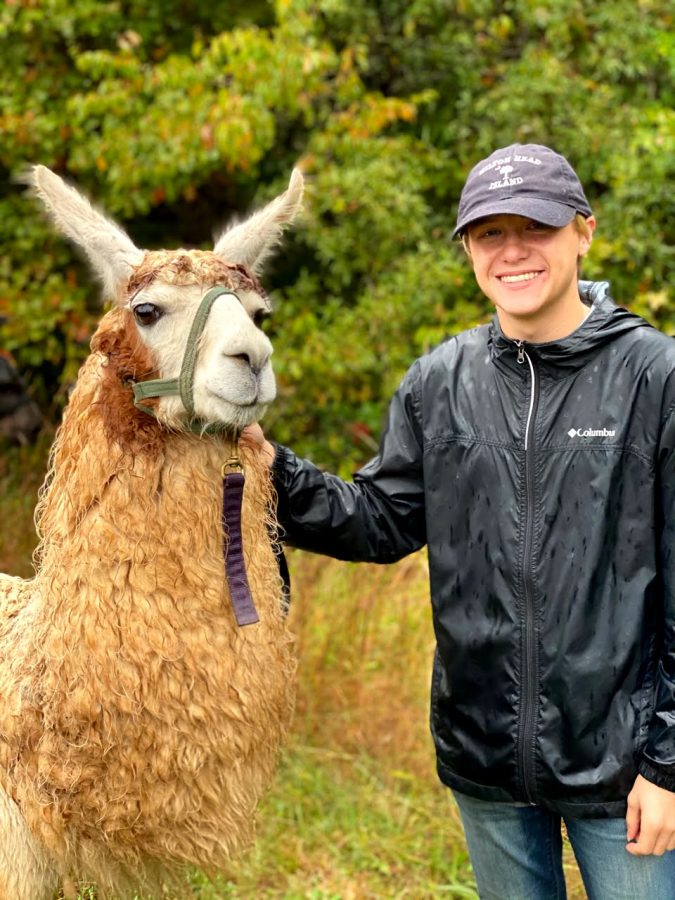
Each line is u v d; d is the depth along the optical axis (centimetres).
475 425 225
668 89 809
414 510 250
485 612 223
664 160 689
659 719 203
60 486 228
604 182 765
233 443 226
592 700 211
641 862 217
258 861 383
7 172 819
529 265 214
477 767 229
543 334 219
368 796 425
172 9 812
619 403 211
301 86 691
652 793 204
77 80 767
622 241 698
